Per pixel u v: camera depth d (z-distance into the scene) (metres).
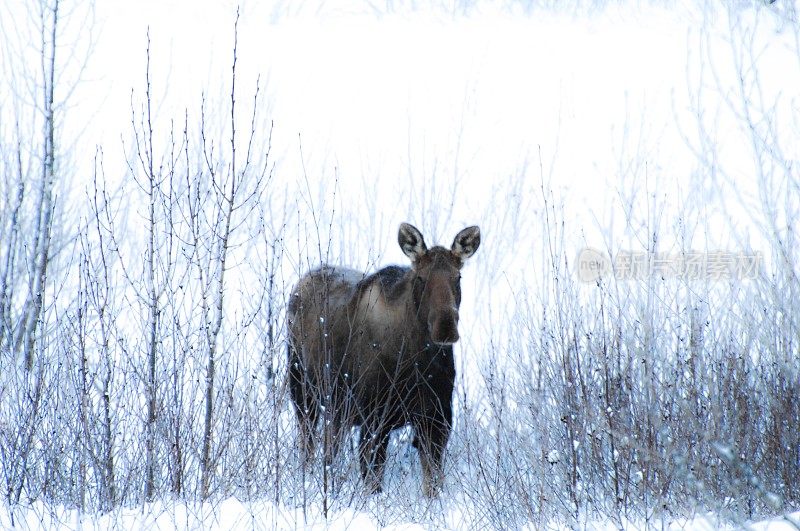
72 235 38.03
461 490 21.00
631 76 60.56
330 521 18.81
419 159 51.03
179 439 20.67
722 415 19.58
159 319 21.91
